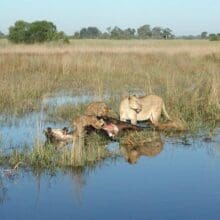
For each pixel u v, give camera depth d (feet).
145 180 29.73
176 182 29.37
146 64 92.89
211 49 127.03
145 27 354.95
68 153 33.71
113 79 73.67
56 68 81.15
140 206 25.71
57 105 52.54
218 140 39.88
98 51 116.88
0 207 25.75
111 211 25.14
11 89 57.00
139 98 44.68
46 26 168.35
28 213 24.93
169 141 39.65
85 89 66.08
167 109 47.78
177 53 117.29
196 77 71.15
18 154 33.68
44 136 39.73
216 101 49.96
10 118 47.01
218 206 25.75
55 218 24.34
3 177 30.48
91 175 30.76
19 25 168.45
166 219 24.13
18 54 100.42
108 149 36.78
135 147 37.81
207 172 31.32
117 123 40.83
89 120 39.63
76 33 328.29
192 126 43.60
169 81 66.74
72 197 27.07
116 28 334.44
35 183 29.37
